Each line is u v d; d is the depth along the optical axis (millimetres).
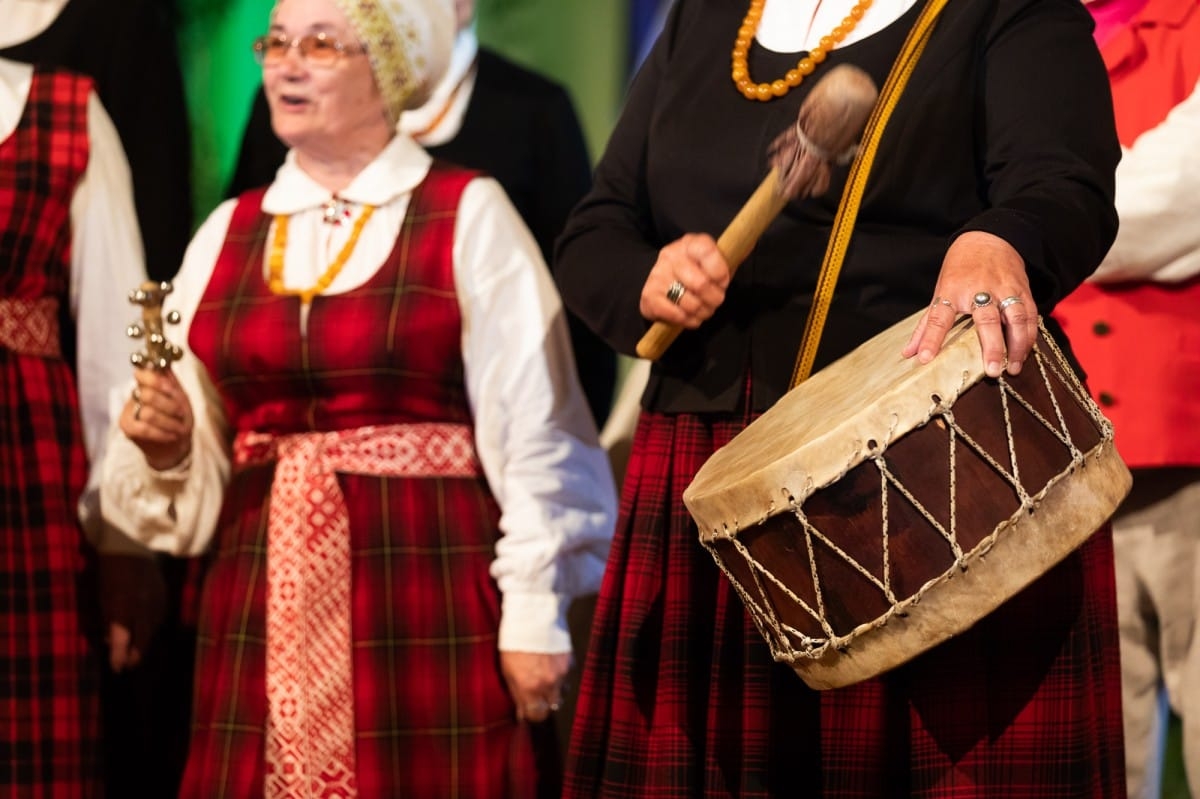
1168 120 8039
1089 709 5766
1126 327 8047
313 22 8078
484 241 8000
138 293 7793
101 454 8812
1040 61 5914
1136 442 7965
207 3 12352
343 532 7754
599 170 7004
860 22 6215
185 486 8281
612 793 6188
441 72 8547
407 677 7641
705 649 6160
